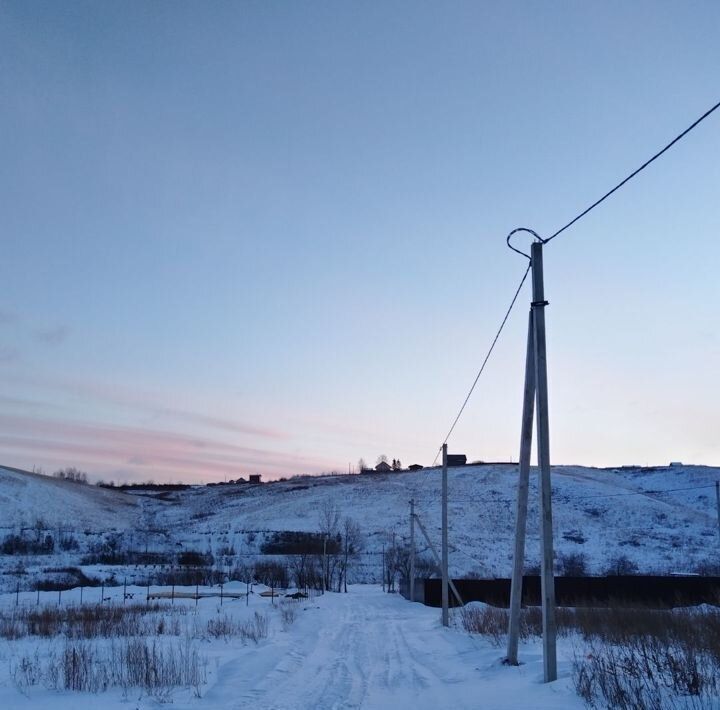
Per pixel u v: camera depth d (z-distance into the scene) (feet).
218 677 48.83
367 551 279.49
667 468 431.02
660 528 297.74
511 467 417.69
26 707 39.11
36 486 400.06
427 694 42.57
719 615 67.46
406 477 430.61
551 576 42.65
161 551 263.49
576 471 417.69
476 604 126.11
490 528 304.50
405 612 127.24
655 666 39.73
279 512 370.32
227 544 279.28
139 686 44.98
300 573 218.18
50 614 98.12
